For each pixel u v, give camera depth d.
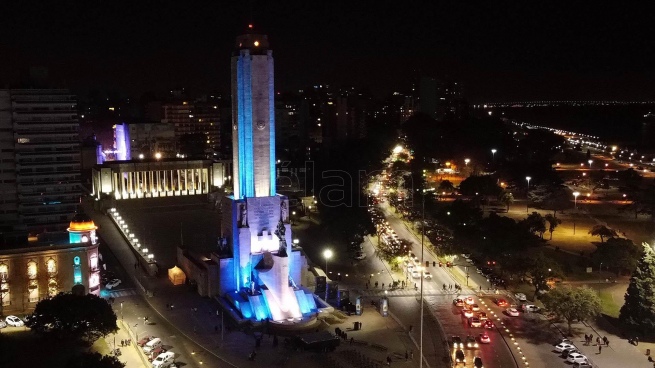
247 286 187.00
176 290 197.38
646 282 163.00
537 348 154.88
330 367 142.88
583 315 160.38
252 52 188.25
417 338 160.25
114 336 158.00
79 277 182.88
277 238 191.38
